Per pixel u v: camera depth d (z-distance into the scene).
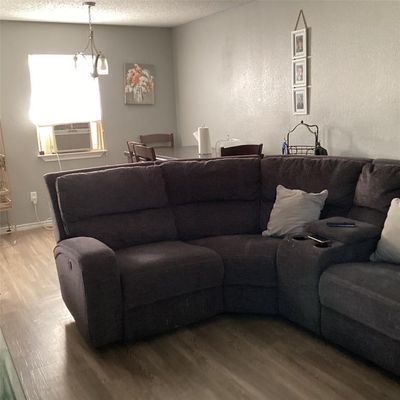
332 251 2.45
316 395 2.06
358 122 3.69
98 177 3.03
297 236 2.72
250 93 4.84
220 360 2.40
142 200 3.12
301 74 4.14
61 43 5.28
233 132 5.19
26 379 2.30
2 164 4.95
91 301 2.44
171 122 6.18
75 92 5.46
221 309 2.88
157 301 2.63
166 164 3.36
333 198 2.99
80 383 2.25
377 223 2.71
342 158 3.10
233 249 2.88
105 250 2.51
